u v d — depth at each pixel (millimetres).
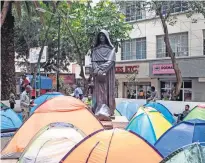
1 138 11297
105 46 11859
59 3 21031
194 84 25656
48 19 21828
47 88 28578
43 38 25172
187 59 25609
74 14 23141
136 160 5934
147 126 10664
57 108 10250
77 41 24219
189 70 25453
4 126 11766
